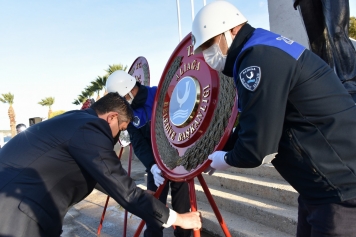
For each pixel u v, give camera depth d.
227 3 1.64
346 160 1.34
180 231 3.13
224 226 2.00
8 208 1.62
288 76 1.32
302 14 3.24
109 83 3.17
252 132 1.35
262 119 1.32
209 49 1.65
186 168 2.02
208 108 1.94
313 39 3.23
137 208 1.66
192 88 2.09
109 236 3.88
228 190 3.84
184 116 2.12
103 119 1.83
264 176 3.73
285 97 1.32
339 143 1.34
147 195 1.71
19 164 1.72
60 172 1.74
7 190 1.65
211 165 1.74
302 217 1.83
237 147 1.47
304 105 1.36
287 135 1.44
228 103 1.77
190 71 2.21
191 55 2.24
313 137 1.37
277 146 1.36
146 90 3.12
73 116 1.85
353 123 1.36
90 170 1.67
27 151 1.74
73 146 1.70
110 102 1.98
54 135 1.75
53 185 1.73
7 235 1.58
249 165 1.46
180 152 2.14
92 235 3.98
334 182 1.36
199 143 1.96
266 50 1.36
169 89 2.46
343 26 2.87
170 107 2.34
